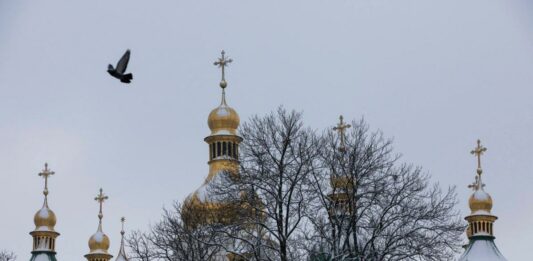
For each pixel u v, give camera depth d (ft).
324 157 318.04
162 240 349.82
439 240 314.96
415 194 319.27
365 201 311.68
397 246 304.91
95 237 512.22
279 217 308.40
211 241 327.47
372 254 303.48
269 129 322.14
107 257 511.40
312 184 313.32
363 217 313.94
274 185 313.53
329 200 313.53
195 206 359.87
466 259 490.49
